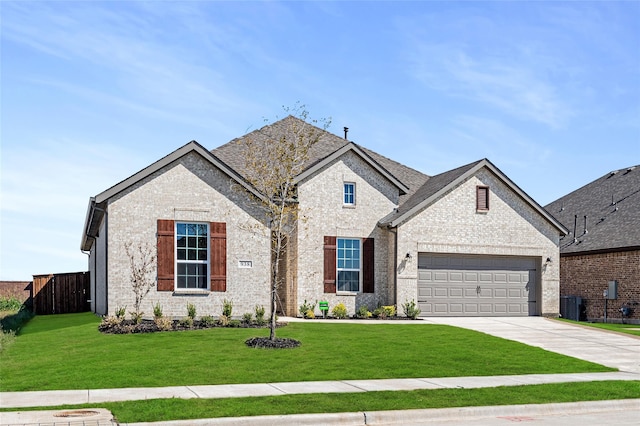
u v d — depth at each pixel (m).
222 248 22.59
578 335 21.97
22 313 28.75
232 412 10.59
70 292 33.31
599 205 36.34
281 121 28.48
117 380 13.16
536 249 28.31
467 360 16.42
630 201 34.00
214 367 14.52
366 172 27.05
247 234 22.94
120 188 21.53
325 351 16.75
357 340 18.50
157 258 21.89
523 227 28.23
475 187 27.67
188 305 21.61
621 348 19.52
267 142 22.81
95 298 28.94
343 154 26.70
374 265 26.77
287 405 11.19
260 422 10.33
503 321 25.42
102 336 18.62
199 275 22.47
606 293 30.81
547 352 18.05
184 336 18.47
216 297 22.42
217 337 18.30
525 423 10.91
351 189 26.89
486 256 27.80
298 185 25.84
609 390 13.27
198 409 10.73
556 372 15.45
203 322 20.92
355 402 11.55
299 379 13.68
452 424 10.82
